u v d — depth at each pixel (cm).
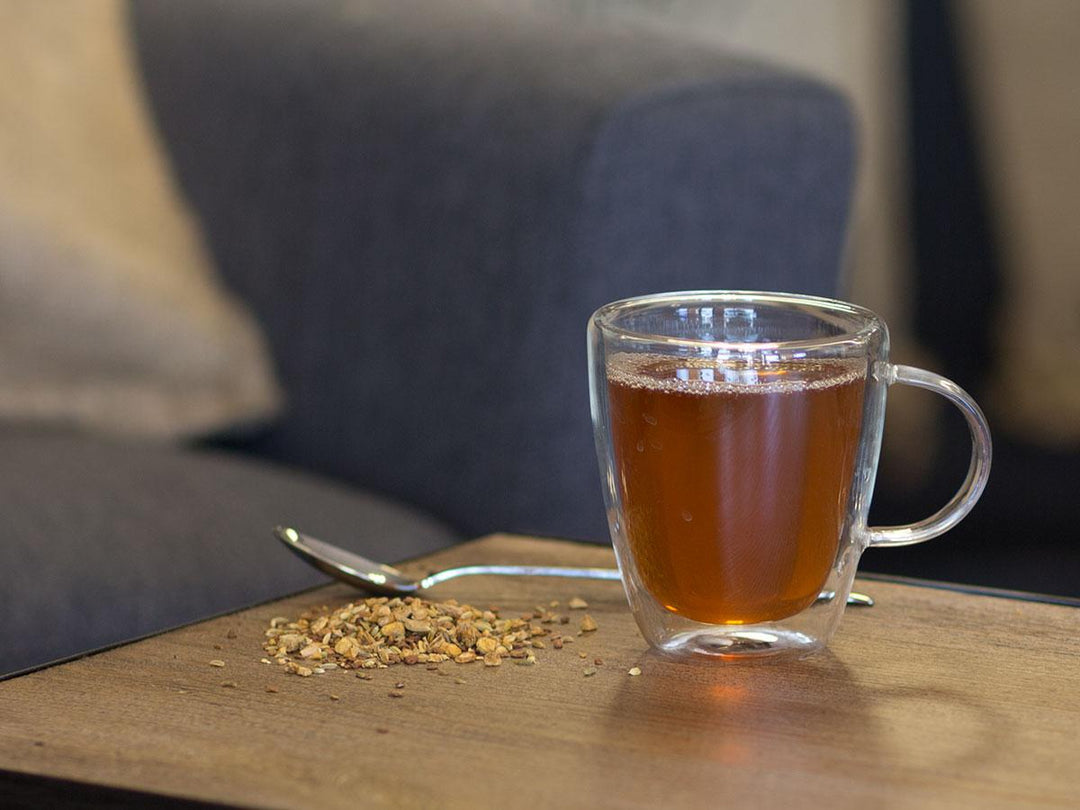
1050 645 71
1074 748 62
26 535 99
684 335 72
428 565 80
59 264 125
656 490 68
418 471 117
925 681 67
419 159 117
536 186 110
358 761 61
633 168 109
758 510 67
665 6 225
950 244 223
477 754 62
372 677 68
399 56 123
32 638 94
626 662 69
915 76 222
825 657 70
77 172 129
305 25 131
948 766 61
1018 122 219
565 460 111
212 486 111
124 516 103
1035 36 217
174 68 137
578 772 61
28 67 131
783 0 224
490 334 112
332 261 123
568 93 111
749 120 115
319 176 125
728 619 69
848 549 70
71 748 62
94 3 138
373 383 120
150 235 131
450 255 115
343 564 77
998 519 209
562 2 221
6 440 118
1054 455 214
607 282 110
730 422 67
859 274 227
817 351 68
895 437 222
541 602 76
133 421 126
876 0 222
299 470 126
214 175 132
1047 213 220
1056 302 220
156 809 60
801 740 63
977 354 223
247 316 129
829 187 121
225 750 62
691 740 63
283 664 69
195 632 73
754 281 117
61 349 125
